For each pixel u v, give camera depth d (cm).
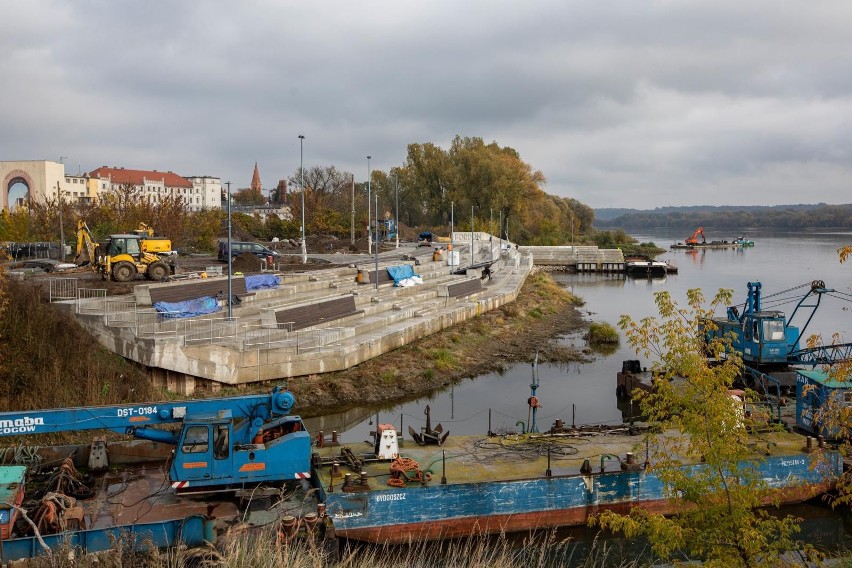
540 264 11506
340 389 3303
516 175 12012
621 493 1908
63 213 6544
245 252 5434
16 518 1486
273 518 1580
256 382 3164
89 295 3556
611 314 6322
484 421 3002
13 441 2198
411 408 3231
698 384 1224
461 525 1803
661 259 13600
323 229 9244
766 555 1193
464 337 4572
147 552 1236
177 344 2920
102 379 2673
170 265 4328
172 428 2281
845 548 1745
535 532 1858
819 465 1903
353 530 1727
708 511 1199
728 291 1329
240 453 1650
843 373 1291
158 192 15062
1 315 2523
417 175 12950
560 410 3219
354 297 4344
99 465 1900
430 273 5947
